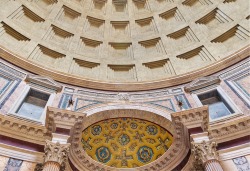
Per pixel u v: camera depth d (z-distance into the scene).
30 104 12.52
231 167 8.71
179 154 10.34
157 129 12.40
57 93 13.80
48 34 17.62
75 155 10.39
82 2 20.52
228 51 15.82
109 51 18.91
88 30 19.73
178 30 18.61
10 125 9.52
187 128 9.95
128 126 12.98
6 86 12.41
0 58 13.92
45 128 10.00
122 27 20.66
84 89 14.82
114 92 14.95
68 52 17.45
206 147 8.81
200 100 13.51
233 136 9.64
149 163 10.90
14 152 9.02
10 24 15.95
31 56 15.87
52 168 8.12
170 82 15.23
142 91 15.07
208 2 18.66
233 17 16.78
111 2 21.27
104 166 10.76
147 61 17.66
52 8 18.94
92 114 12.15
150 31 19.83
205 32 17.58
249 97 11.62
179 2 19.75
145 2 21.30
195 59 16.95
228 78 13.77
